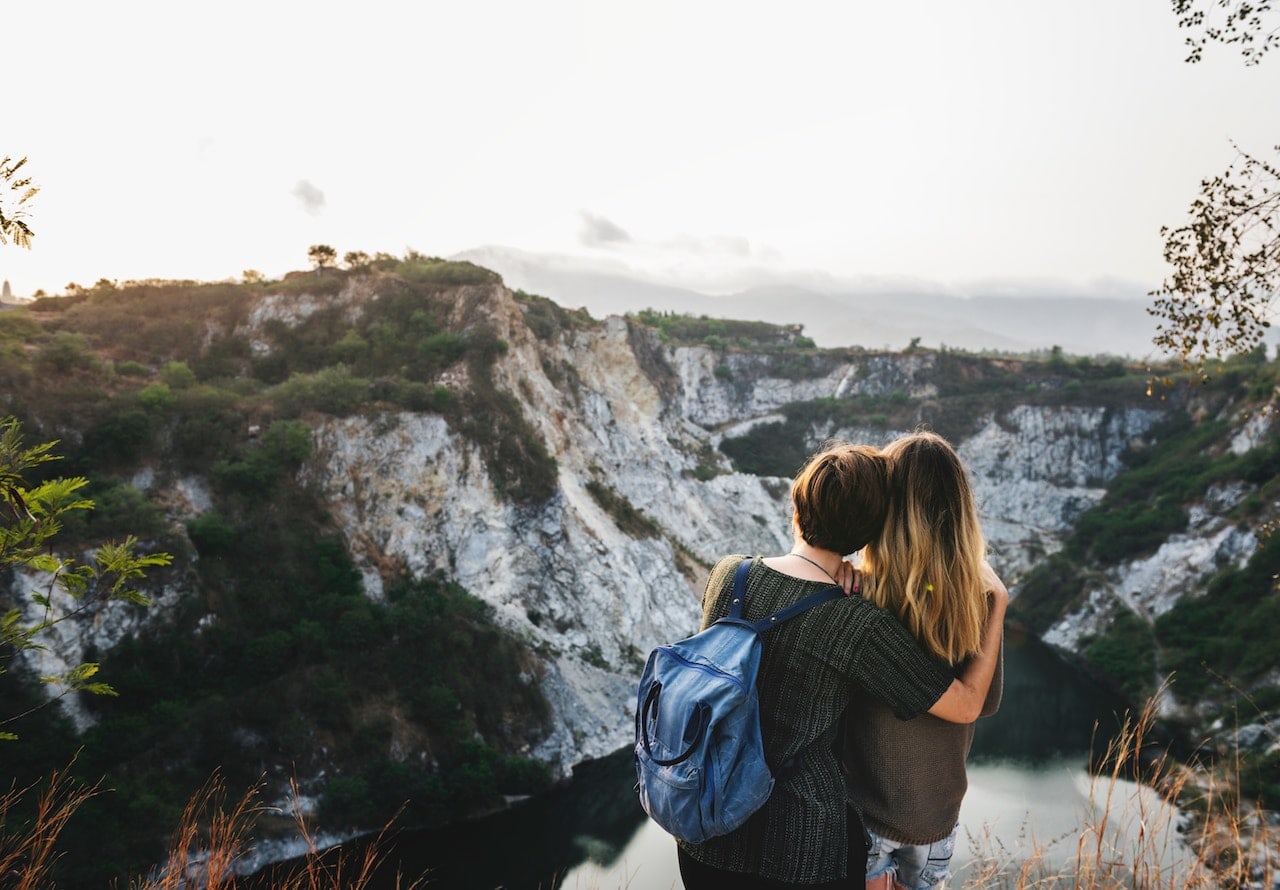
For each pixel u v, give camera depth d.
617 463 69.88
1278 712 39.69
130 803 31.44
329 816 35.19
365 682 40.69
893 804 2.91
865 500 2.82
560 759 42.81
